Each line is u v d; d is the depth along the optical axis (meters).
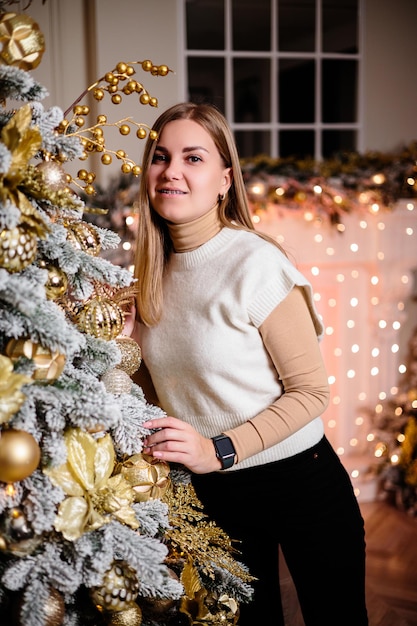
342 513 1.44
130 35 2.80
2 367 0.89
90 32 2.78
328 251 2.98
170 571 1.14
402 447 3.10
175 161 1.37
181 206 1.37
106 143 2.77
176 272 1.44
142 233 1.46
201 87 3.20
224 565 1.21
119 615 1.00
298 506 1.41
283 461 1.40
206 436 1.43
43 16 2.73
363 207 3.00
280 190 2.82
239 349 1.35
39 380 0.95
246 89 3.28
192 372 1.39
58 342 0.92
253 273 1.33
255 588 1.54
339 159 3.10
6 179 0.90
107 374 1.12
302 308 1.35
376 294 3.14
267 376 1.38
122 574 0.98
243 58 3.25
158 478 1.13
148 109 2.81
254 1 3.21
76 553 0.96
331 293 3.12
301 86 3.31
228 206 1.50
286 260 1.38
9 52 0.96
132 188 2.72
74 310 1.11
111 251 2.66
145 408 1.15
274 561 1.57
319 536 1.42
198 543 1.19
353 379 3.21
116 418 0.95
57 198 0.93
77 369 1.08
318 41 3.29
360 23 3.22
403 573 2.54
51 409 0.96
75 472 0.98
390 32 3.26
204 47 3.18
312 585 1.44
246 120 3.30
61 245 1.02
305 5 3.25
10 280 0.91
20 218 0.91
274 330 1.33
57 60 2.76
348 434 3.24
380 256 3.04
